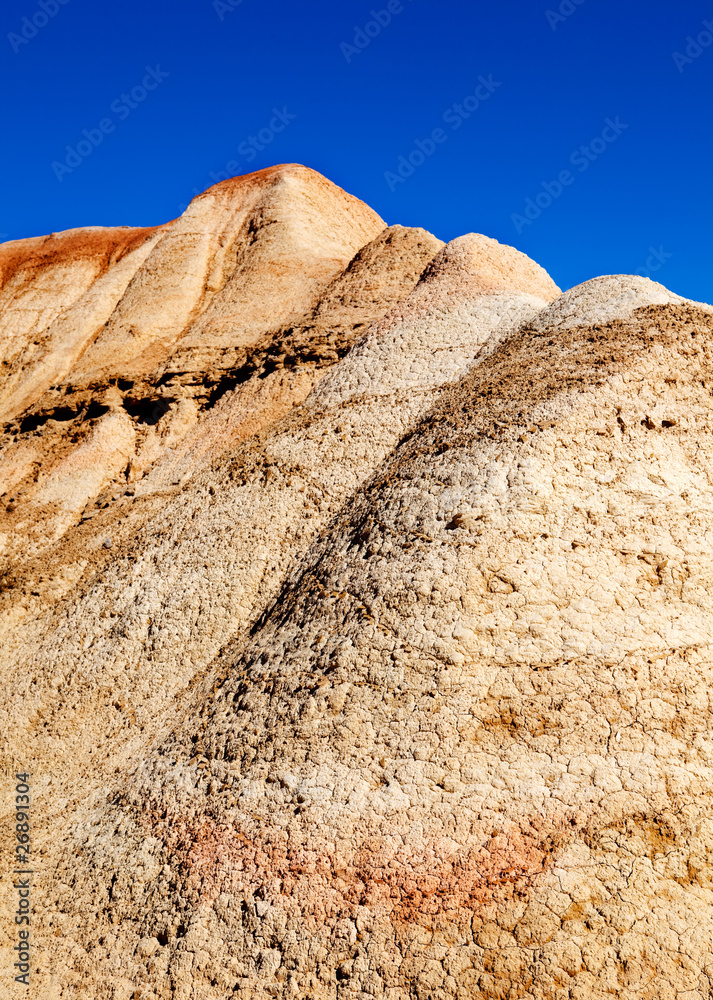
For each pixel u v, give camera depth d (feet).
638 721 28.53
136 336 86.22
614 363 39.83
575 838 25.81
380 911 25.34
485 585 32.42
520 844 25.91
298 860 27.30
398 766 28.78
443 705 29.55
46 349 101.91
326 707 31.24
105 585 51.60
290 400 63.87
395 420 51.26
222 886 27.78
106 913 29.94
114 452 73.56
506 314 56.13
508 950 23.71
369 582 35.70
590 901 24.39
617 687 29.27
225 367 74.23
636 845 25.59
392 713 30.12
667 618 31.91
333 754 29.91
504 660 30.42
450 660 30.60
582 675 29.66
